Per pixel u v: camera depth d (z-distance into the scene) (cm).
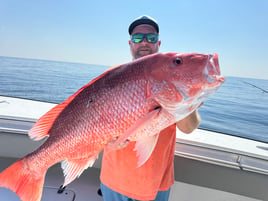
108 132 124
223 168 196
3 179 149
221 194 207
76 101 134
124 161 149
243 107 805
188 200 215
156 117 115
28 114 266
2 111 274
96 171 266
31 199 147
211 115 624
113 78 124
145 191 148
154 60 119
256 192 189
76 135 132
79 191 228
